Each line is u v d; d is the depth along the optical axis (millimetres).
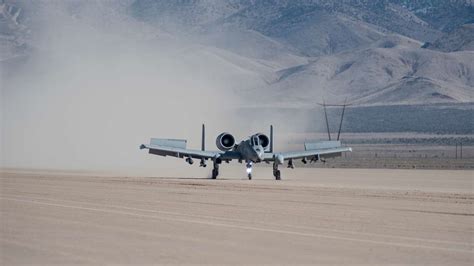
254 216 95250
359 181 184125
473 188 157500
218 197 124125
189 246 71125
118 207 106938
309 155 182000
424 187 160000
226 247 70562
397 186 162250
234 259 64500
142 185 154250
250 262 63188
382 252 68375
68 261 63812
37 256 66312
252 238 76000
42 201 116438
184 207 106812
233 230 81812
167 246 71125
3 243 73438
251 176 194500
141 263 62719
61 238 76250
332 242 73625
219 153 181000
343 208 106062
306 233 79750
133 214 97500
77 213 98750
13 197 124062
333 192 136750
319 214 97938
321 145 186750
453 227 85812
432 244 73250
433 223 89375
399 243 73500
